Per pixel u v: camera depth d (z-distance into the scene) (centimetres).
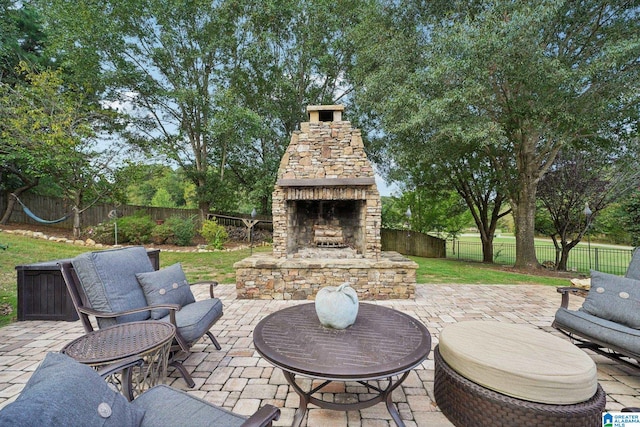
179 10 1146
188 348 253
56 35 1039
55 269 406
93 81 1091
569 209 974
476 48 628
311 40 1202
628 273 323
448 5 820
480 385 186
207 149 1406
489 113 786
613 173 883
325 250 604
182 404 151
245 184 1469
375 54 912
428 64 750
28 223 1194
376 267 511
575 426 165
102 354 192
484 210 1184
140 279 296
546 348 203
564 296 323
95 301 261
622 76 612
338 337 223
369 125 1280
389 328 240
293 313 275
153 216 1441
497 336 223
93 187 1019
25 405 96
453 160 972
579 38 747
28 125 893
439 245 1299
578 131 749
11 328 381
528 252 884
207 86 1295
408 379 265
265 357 197
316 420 211
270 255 605
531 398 170
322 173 559
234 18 1230
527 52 620
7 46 1015
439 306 472
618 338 254
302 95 1329
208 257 910
